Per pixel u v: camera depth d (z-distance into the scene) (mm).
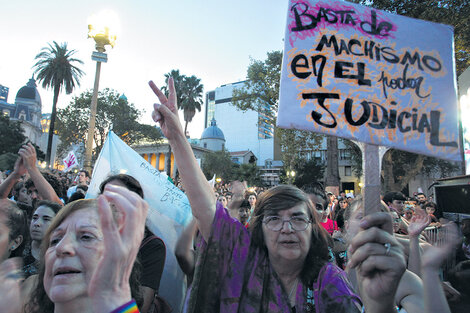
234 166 53688
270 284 1377
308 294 1385
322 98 1348
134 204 872
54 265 1026
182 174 1438
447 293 1166
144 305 1777
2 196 2617
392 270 961
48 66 27078
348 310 1270
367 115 1336
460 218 5684
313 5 1456
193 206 1443
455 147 1321
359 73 1384
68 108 31391
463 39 12695
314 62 1388
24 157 2719
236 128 91250
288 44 1407
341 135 1305
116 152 3211
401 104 1359
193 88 37719
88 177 7062
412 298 1295
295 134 20672
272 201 1427
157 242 2055
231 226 1482
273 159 77375
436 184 7207
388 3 12930
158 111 1432
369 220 1039
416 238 1742
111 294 784
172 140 1442
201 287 1391
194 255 2418
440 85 1393
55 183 3588
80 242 1067
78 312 1000
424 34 1446
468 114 4375
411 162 19578
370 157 1254
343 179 43250
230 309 1327
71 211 1167
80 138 31719
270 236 1395
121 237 836
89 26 9727
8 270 1401
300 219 1382
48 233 1235
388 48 1424
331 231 4531
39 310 1281
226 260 1424
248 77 23250
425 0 12805
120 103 32938
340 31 1434
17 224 1727
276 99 21812
